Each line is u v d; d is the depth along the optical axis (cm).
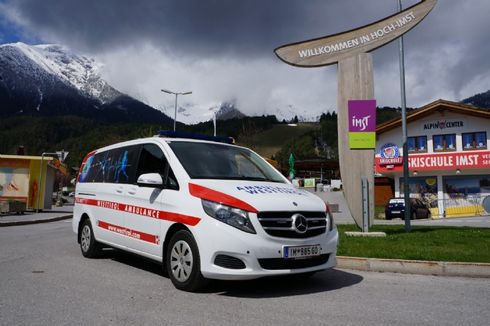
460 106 3284
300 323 397
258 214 476
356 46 1098
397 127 3522
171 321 399
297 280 597
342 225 1403
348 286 564
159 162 611
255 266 465
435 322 406
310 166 7269
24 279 575
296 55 1124
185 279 510
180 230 525
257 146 4956
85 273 621
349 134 1079
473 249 795
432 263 664
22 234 1255
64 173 3700
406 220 1197
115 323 392
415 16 1067
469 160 3256
